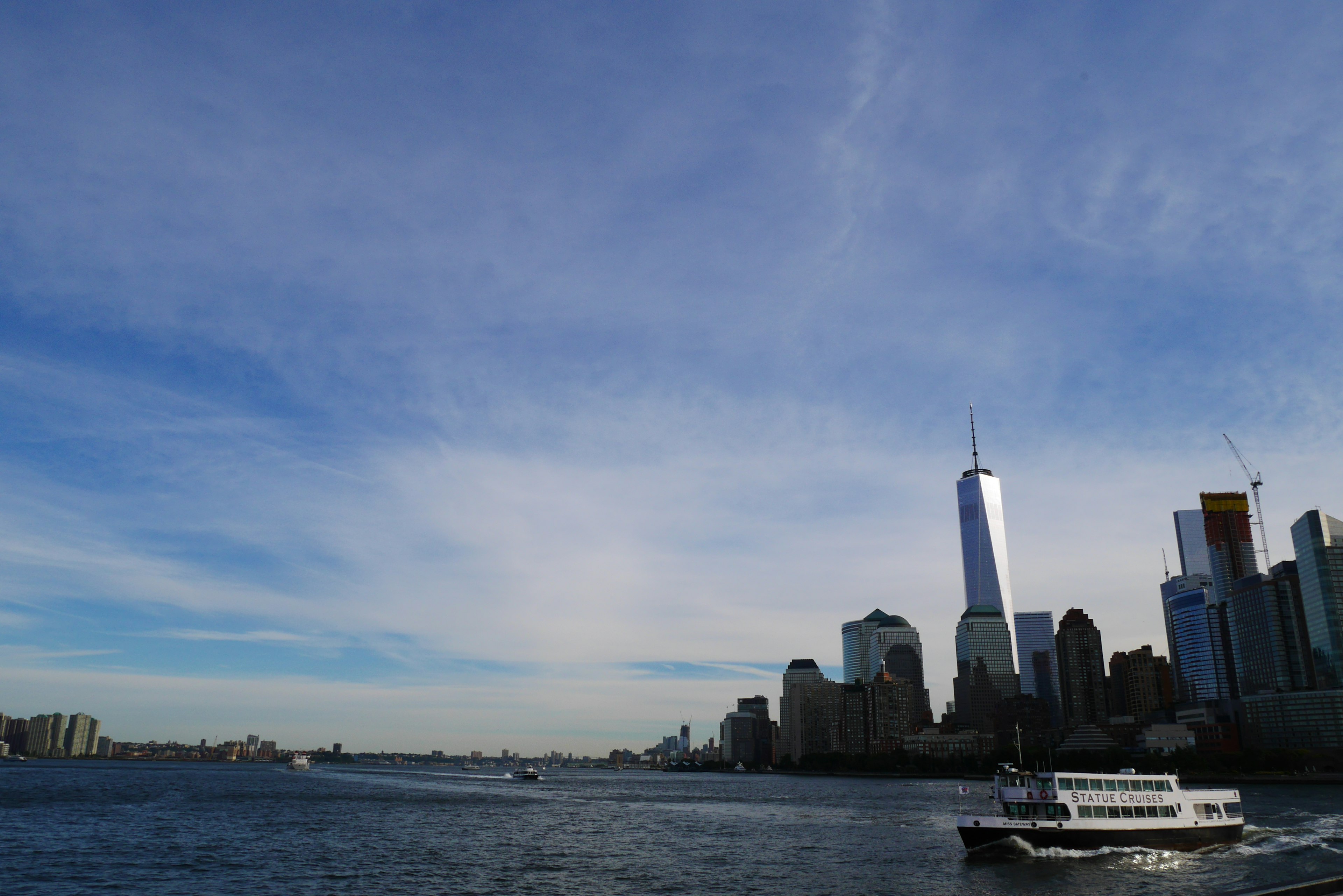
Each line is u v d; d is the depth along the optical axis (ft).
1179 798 456.86
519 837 577.02
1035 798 434.30
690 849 519.19
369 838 548.72
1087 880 377.91
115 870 404.16
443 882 388.37
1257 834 528.22
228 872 401.70
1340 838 512.22
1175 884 367.45
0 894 346.33
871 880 397.60
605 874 416.87
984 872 409.69
